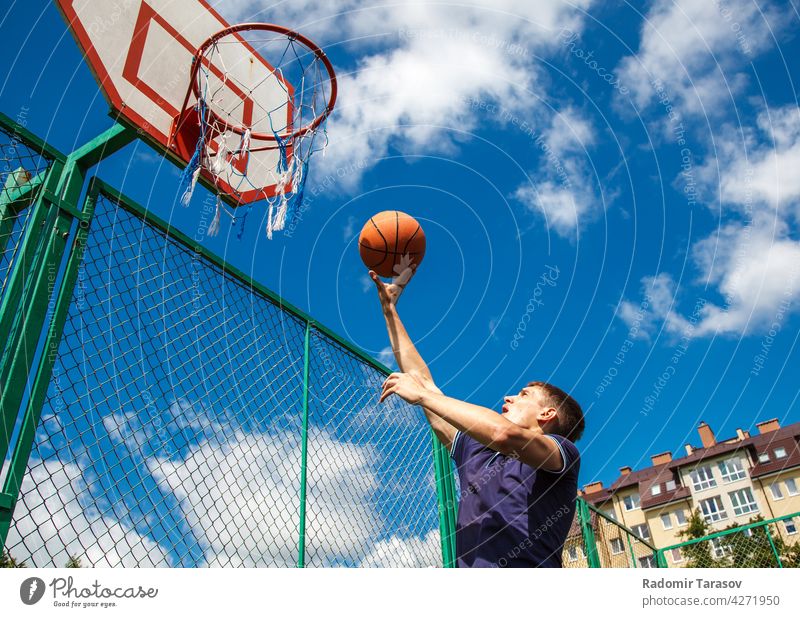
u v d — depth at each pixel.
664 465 30.02
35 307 2.38
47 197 2.59
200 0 4.39
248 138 4.33
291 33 4.22
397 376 1.73
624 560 7.44
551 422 2.02
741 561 9.52
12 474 2.11
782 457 27.12
